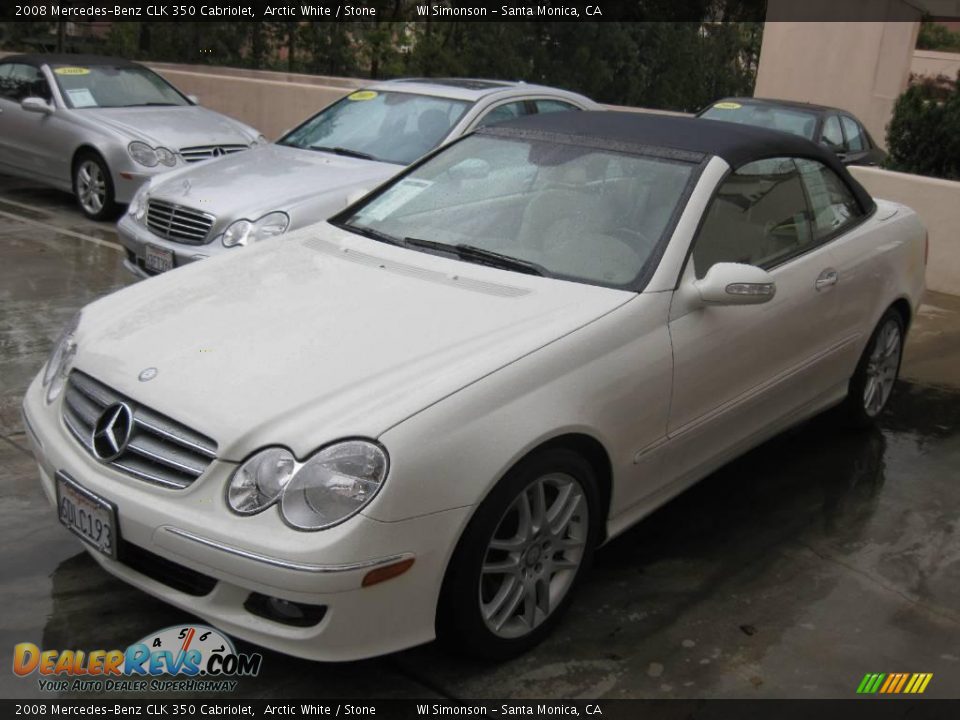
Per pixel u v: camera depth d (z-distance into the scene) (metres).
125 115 9.35
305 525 2.57
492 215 3.89
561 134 4.17
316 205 6.23
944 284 7.96
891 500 4.34
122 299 3.58
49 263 7.39
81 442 2.97
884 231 4.78
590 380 3.09
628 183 3.80
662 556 3.76
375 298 3.37
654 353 3.32
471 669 3.03
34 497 3.91
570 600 3.24
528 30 20.25
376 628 2.66
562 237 3.69
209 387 2.86
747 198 3.92
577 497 3.15
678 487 3.69
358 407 2.72
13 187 10.62
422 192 4.18
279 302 3.37
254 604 2.70
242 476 2.65
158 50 20.19
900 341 5.10
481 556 2.81
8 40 19.45
